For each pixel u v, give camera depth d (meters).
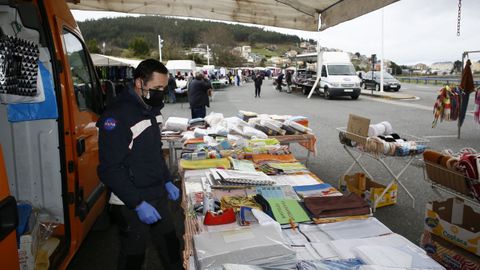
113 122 1.86
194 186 2.65
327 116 12.41
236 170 2.87
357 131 4.28
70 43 2.86
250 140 4.05
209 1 5.25
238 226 1.94
